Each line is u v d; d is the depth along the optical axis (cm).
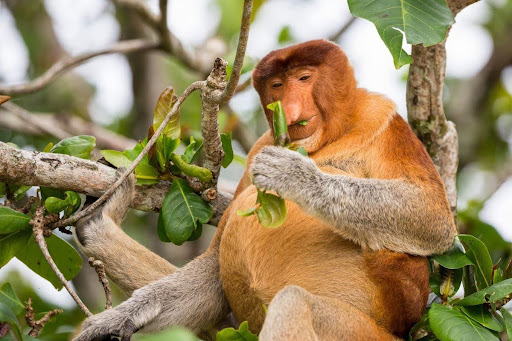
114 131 2088
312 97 1075
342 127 1077
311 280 1009
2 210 1027
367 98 1091
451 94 2148
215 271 1131
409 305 994
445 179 1223
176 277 1112
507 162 2066
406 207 1008
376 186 1012
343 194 1001
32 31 2134
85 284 1772
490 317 959
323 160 1069
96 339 1009
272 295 1020
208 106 1026
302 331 911
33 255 1138
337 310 960
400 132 1066
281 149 1009
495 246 1384
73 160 1101
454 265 1009
